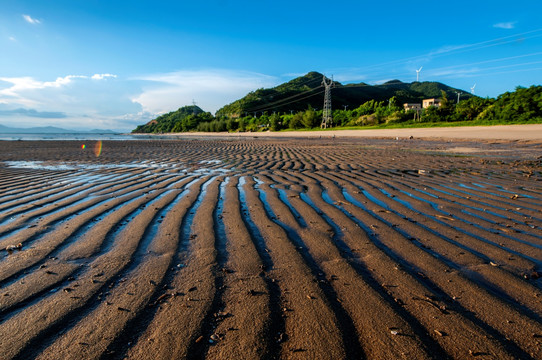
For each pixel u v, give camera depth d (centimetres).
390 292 199
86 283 210
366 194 489
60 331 161
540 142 1566
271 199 457
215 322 168
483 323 168
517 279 217
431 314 175
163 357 142
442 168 767
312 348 148
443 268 234
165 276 220
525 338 156
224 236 302
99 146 2016
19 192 514
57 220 354
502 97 3700
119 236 301
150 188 543
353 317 172
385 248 273
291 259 249
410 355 144
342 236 303
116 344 151
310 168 809
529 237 297
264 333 159
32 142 2756
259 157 1129
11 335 157
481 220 352
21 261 245
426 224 339
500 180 596
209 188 542
